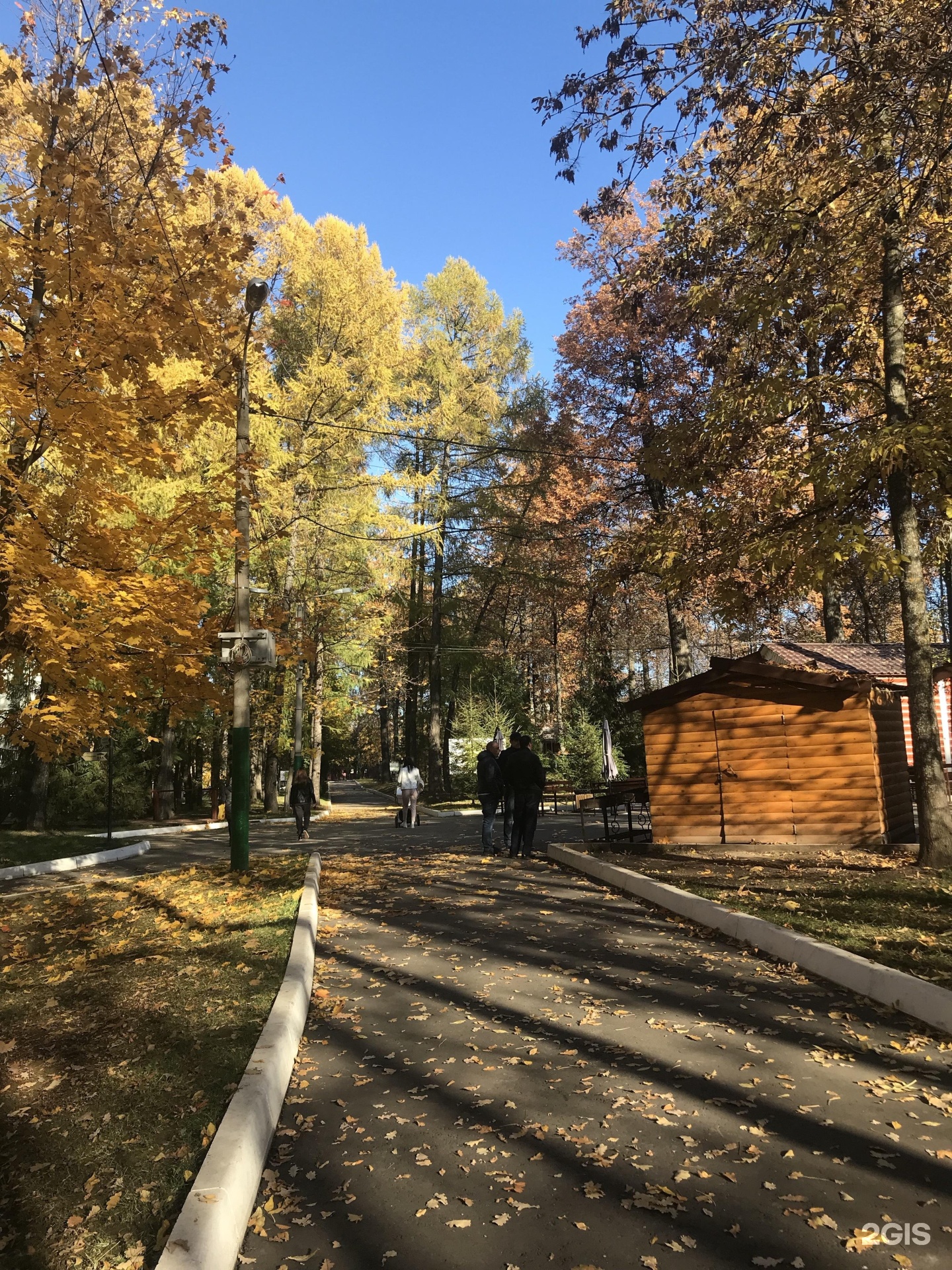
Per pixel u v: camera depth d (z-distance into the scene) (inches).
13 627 297.0
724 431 452.8
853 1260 106.3
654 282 457.4
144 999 218.8
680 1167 130.7
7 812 982.4
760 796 470.9
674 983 229.0
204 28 295.1
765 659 717.3
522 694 1396.4
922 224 394.0
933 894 307.3
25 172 342.6
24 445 316.5
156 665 358.9
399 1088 166.2
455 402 1152.8
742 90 340.5
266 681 1060.5
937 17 308.8
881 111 334.6
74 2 313.1
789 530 438.9
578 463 971.3
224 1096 152.7
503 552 1307.8
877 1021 192.1
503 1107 154.9
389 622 1202.0
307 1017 213.2
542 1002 216.5
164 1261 97.2
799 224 382.9
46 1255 107.3
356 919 331.6
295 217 850.8
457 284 1267.2
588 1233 114.6
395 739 2800.2
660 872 390.0
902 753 521.3
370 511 937.5
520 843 510.0
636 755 1206.9
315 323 845.2
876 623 1070.4
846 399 431.5
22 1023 205.5
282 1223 120.2
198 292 333.4
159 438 382.0
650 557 491.5
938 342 447.5
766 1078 163.5
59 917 351.3
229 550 422.3
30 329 318.0
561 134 346.0
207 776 1887.3
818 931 255.1
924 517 439.5
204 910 339.6
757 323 402.9
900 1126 141.8
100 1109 151.2
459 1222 118.1
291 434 822.5
